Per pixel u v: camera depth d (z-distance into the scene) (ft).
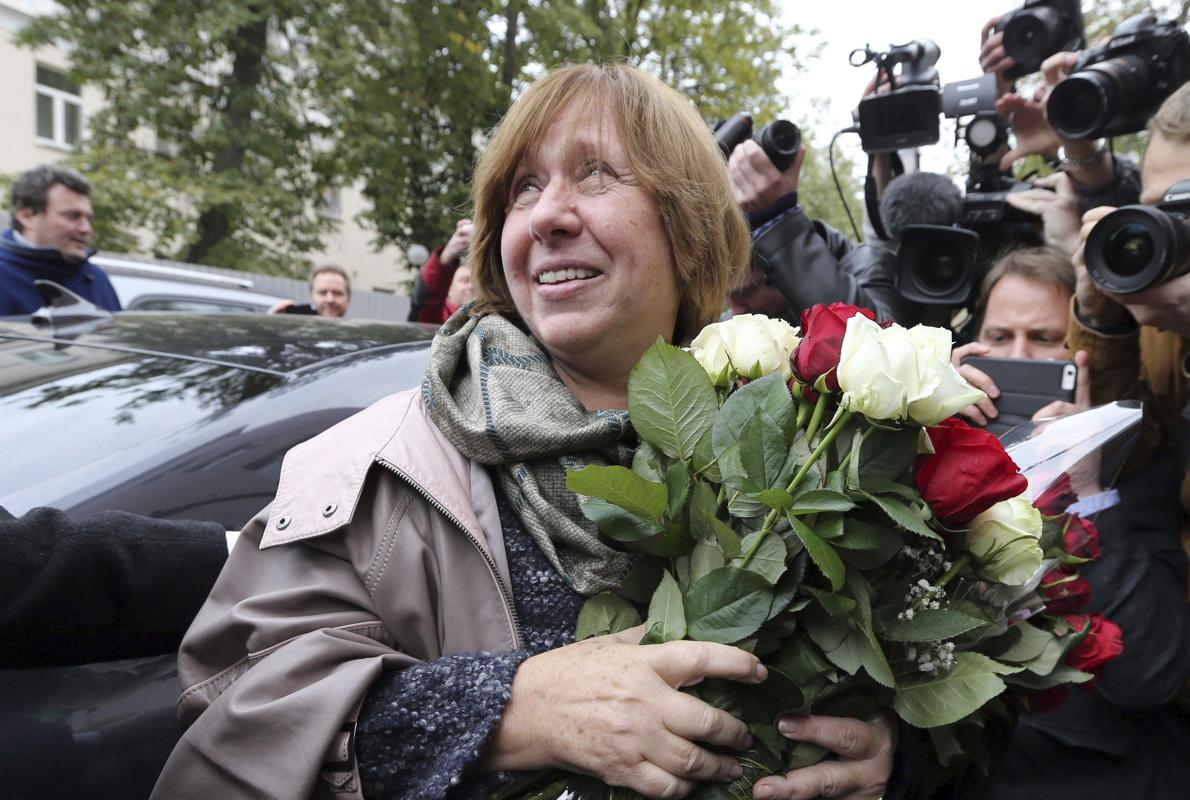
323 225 42.42
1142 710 5.04
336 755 2.99
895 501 3.02
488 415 3.55
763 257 6.65
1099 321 5.72
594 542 3.51
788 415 3.17
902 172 8.46
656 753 2.89
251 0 34.71
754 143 6.65
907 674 3.26
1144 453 5.72
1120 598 4.91
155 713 3.89
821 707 3.30
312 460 3.62
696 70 40.45
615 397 4.16
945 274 7.16
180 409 5.11
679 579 3.34
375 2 36.76
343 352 6.05
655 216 3.89
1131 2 18.98
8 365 5.78
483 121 38.01
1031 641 3.60
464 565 3.43
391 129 37.68
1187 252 5.16
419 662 3.28
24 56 45.29
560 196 3.78
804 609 3.14
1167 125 5.84
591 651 3.12
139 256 36.65
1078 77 6.69
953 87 8.30
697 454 3.35
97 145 36.14
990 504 3.12
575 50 37.35
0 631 3.40
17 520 3.61
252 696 3.08
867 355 2.96
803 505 2.95
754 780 3.13
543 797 3.08
